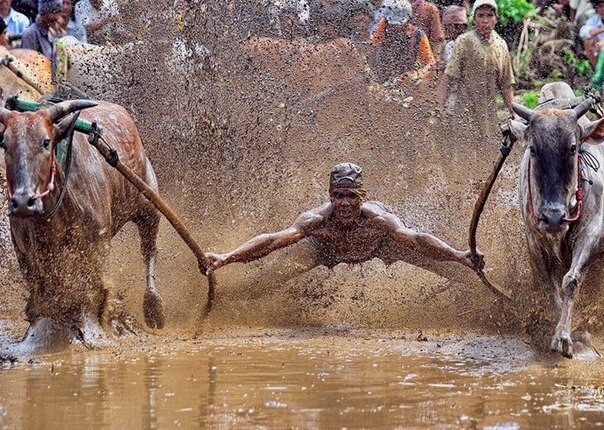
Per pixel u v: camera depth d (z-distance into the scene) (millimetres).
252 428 14141
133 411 15055
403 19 33031
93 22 30766
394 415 14688
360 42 32812
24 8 33594
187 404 15383
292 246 21953
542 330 19594
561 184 18016
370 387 16312
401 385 16422
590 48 36281
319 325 21875
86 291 20344
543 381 16688
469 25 36594
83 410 15125
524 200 19500
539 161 18125
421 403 15312
